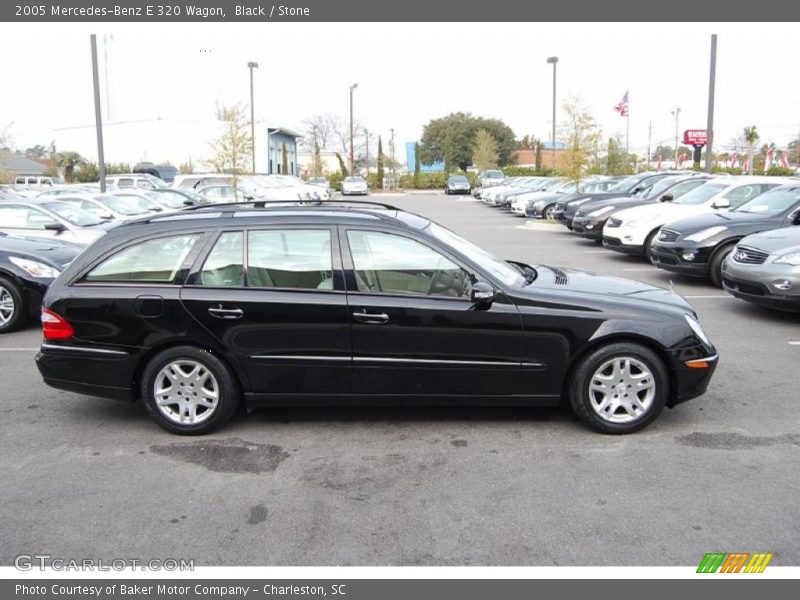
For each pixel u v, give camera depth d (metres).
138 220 5.13
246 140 29.06
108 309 4.83
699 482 4.11
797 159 49.03
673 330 4.75
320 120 78.25
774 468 4.29
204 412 4.94
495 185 42.53
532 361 4.77
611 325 4.72
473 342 4.75
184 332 4.79
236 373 4.88
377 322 4.72
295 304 4.74
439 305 4.73
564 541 3.51
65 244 9.48
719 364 6.49
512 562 3.34
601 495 3.97
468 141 83.56
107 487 4.16
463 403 4.89
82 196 14.17
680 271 10.48
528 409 5.38
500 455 4.54
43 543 3.56
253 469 4.39
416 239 4.82
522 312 4.72
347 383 4.84
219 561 3.40
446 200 44.78
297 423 5.15
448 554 3.42
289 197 29.48
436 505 3.88
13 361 7.01
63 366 4.94
